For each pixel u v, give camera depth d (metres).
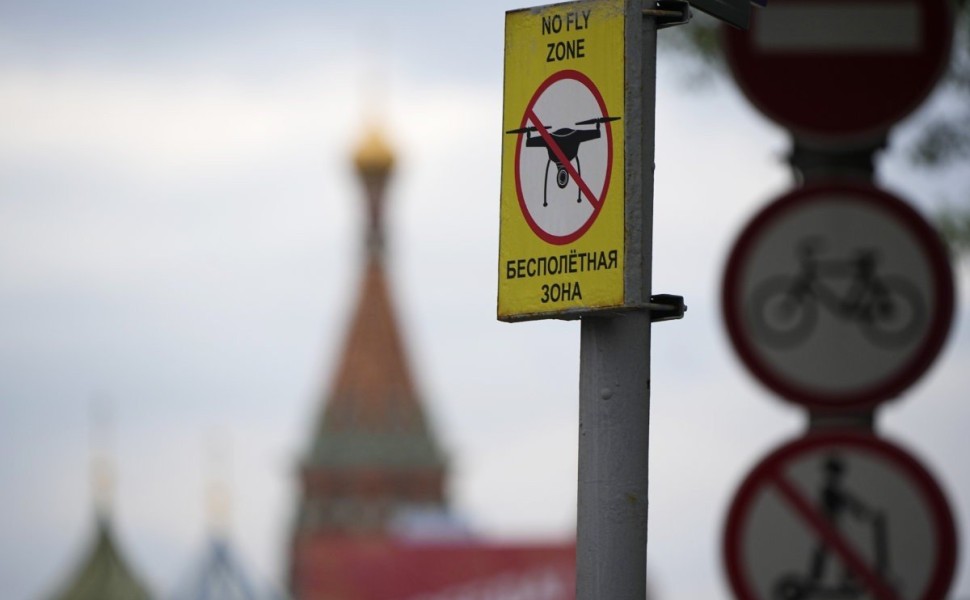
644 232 10.65
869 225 14.12
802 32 14.83
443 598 132.00
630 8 10.74
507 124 10.99
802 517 13.82
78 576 136.62
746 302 14.22
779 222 14.19
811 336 14.14
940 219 21.77
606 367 10.73
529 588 129.50
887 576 13.72
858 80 14.78
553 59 10.89
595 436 10.73
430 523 138.62
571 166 10.79
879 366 14.05
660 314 10.75
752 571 13.87
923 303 14.05
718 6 11.15
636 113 10.68
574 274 10.71
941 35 14.70
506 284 10.89
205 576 125.25
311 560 138.00
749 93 14.83
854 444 13.81
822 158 14.83
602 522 10.68
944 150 21.72
